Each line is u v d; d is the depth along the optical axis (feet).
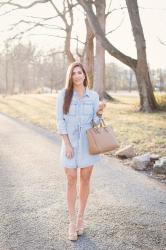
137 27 61.05
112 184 21.53
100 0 83.66
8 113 72.08
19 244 13.71
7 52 115.96
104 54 91.61
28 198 18.86
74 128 14.08
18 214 16.62
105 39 63.21
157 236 14.46
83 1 63.16
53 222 15.74
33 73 297.33
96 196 19.24
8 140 37.83
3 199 18.70
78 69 13.89
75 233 14.16
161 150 29.66
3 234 14.53
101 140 13.87
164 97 68.49
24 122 55.83
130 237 14.34
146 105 62.69
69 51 102.53
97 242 13.92
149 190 20.44
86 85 14.34
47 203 18.10
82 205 14.76
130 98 121.49
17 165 26.40
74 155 14.15
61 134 14.12
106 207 17.56
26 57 107.65
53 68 272.51
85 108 14.03
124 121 48.62
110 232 14.76
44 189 20.47
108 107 73.26
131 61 62.49
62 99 14.01
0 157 29.17
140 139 34.53
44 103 97.14
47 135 41.75
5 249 13.30
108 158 28.58
